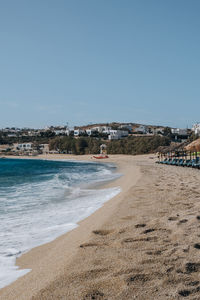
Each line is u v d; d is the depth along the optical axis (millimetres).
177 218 6941
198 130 101188
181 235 5414
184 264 4000
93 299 3217
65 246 5727
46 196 14141
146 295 3234
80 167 49250
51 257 5145
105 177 26047
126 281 3582
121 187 17031
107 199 12680
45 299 3297
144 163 55562
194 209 7930
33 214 9703
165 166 39469
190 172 24656
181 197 10258
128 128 182250
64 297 3303
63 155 121625
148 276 3693
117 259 4371
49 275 4102
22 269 4777
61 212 9969
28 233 7215
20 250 5871
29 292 3594
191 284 3459
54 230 7438
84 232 6656
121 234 5836
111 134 147500
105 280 3658
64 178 25156
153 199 10172
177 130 156250
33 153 137625
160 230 5902
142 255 4457
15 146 166875
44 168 46500
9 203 12062
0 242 6469
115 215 7875
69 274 3945
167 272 3783
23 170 40406
